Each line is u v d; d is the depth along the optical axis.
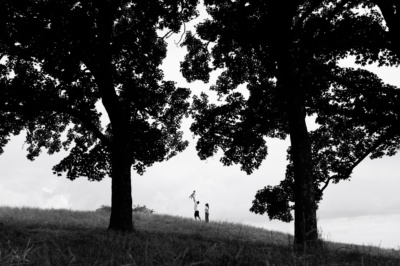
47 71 15.12
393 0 12.20
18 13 14.11
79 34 14.16
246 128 17.28
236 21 14.60
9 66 16.81
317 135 18.03
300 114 14.48
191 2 16.16
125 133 18.19
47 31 13.85
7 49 15.69
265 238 20.06
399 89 13.61
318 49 13.16
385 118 13.92
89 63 15.98
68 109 17.06
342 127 16.19
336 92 14.60
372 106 13.70
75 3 14.95
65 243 8.70
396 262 5.92
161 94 19.00
